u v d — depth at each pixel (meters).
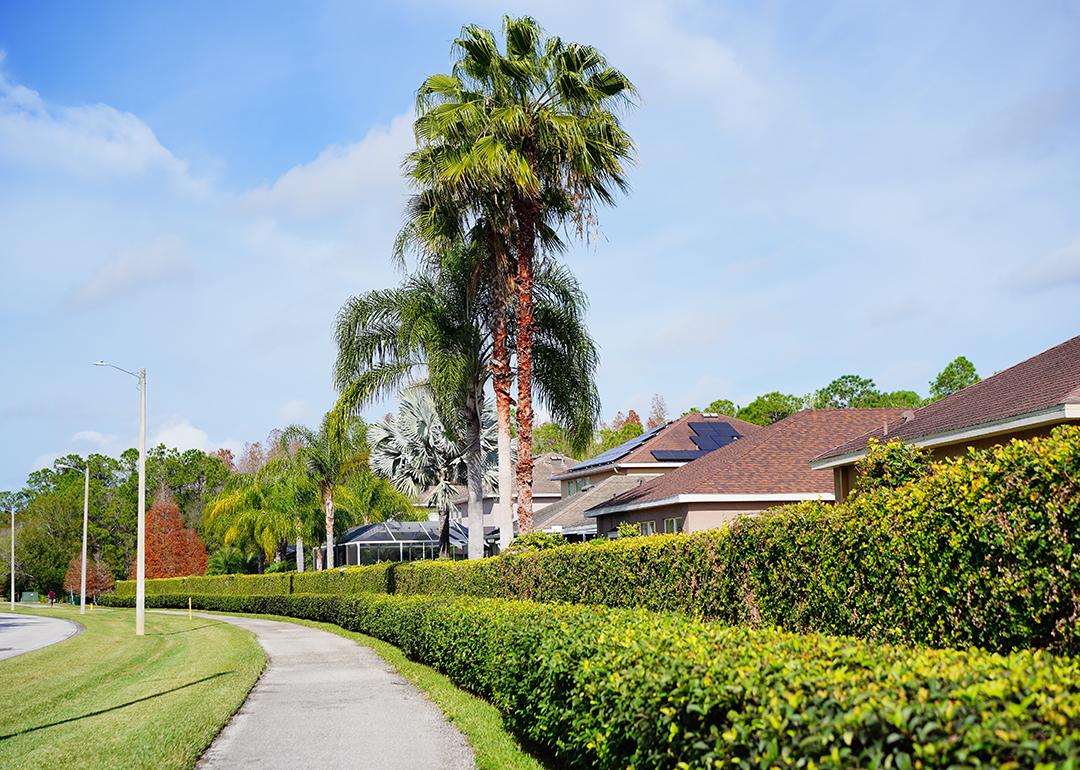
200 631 31.97
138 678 17.61
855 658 5.00
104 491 94.12
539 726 8.57
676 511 23.77
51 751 9.93
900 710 3.61
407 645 19.80
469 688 13.79
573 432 26.19
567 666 7.65
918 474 8.48
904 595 7.11
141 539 30.81
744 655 5.39
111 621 41.81
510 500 23.20
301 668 18.48
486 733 10.38
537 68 22.05
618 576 13.84
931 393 62.50
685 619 9.02
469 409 26.16
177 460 97.81
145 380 31.50
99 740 10.48
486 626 12.25
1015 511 5.96
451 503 37.84
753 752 4.27
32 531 84.50
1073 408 11.52
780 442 24.89
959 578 6.48
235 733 11.06
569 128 20.66
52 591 80.31
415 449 37.38
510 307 24.44
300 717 12.15
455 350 25.02
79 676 18.30
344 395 25.92
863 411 26.84
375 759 9.38
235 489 57.09
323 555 62.88
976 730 3.25
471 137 21.38
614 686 6.19
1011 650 5.94
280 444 46.62
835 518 8.12
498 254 23.12
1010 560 6.02
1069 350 14.91
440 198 22.58
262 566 68.31
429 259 25.78
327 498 45.81
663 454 35.25
